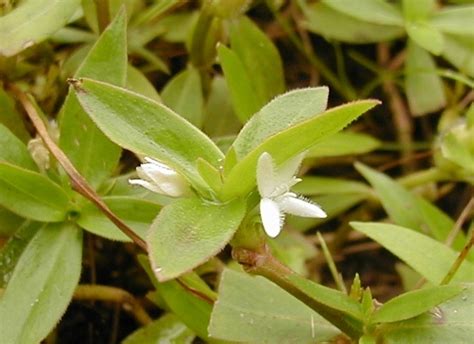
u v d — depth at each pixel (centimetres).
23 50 23
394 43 31
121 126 18
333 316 20
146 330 23
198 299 22
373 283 29
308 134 17
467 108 30
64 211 21
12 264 21
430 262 22
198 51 27
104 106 18
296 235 26
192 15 28
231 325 20
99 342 26
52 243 21
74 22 27
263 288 21
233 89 25
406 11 28
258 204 18
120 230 21
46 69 26
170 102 26
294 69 31
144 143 18
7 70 24
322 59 31
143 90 25
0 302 20
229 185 18
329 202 28
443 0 31
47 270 21
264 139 18
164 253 17
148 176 18
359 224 22
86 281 26
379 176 26
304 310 20
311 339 20
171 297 22
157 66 28
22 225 22
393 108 31
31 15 22
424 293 19
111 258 26
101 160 22
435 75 29
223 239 17
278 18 30
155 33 27
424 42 27
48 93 26
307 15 30
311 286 19
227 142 23
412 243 22
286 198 18
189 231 17
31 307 20
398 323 19
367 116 31
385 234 22
